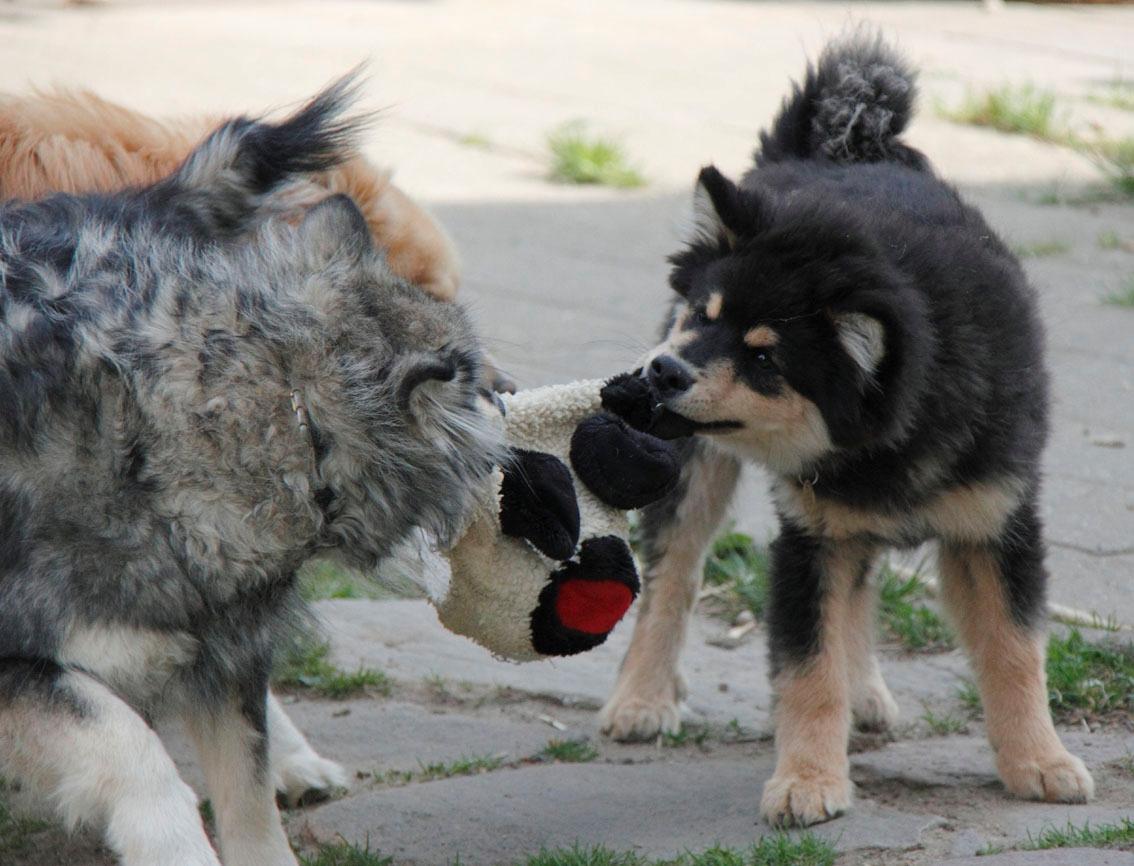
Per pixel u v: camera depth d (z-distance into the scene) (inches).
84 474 171.3
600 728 245.6
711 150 672.4
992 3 1052.5
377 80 771.4
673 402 213.3
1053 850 183.5
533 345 427.5
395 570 188.7
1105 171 629.6
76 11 920.3
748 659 276.1
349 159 247.8
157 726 194.4
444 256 274.2
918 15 1032.2
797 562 221.3
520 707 256.8
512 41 912.3
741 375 213.5
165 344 174.6
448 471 182.1
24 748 166.7
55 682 168.6
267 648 190.5
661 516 250.7
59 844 207.5
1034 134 711.1
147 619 174.1
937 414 208.5
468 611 192.7
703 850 196.7
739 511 338.6
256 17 943.7
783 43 931.3
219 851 202.4
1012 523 219.1
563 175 630.5
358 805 216.7
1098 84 818.8
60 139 241.6
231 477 175.0
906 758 228.7
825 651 217.5
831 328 210.2
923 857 194.1
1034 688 217.6
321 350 176.2
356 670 265.4
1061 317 465.1
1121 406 396.2
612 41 926.4
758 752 239.1
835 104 271.6
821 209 221.9
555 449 196.2
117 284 180.2
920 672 265.9
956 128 718.5
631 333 440.1
